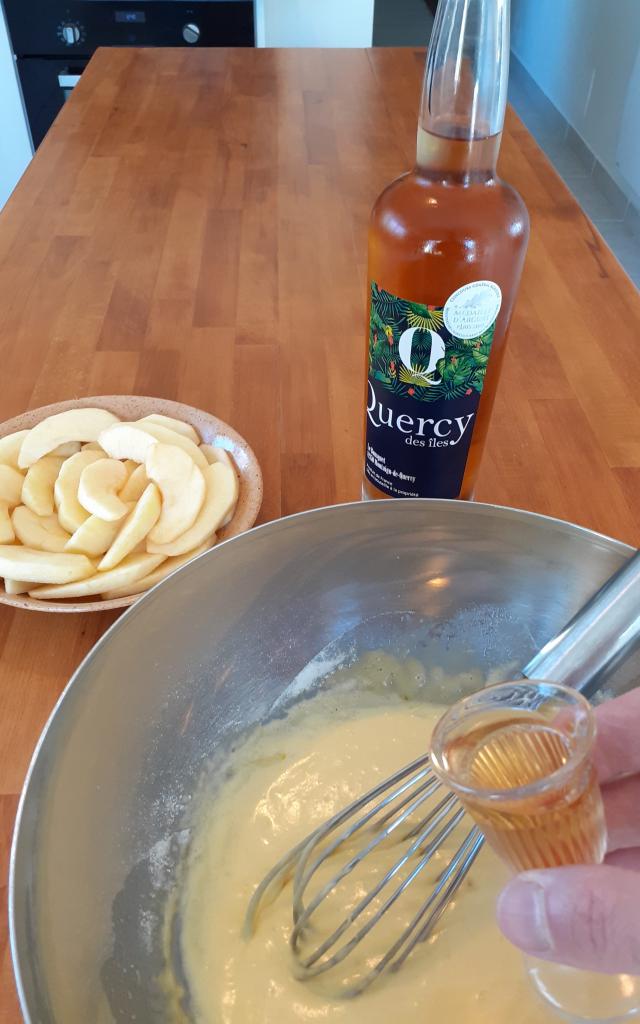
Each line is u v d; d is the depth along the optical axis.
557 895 0.31
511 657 0.55
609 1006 0.42
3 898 0.44
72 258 0.97
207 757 0.51
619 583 0.46
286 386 0.80
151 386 0.79
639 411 0.77
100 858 0.42
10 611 0.59
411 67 1.46
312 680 0.56
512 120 1.30
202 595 0.51
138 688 0.48
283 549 0.53
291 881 0.48
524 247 0.49
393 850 0.50
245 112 1.31
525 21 3.82
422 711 0.56
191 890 0.47
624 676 0.51
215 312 0.89
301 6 1.88
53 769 0.42
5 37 1.90
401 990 0.44
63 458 0.67
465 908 0.47
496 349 0.53
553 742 0.34
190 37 1.92
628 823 0.44
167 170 1.16
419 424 0.54
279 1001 0.44
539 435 0.74
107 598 0.57
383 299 0.50
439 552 0.54
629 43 2.66
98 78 1.40
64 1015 0.35
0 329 0.86
